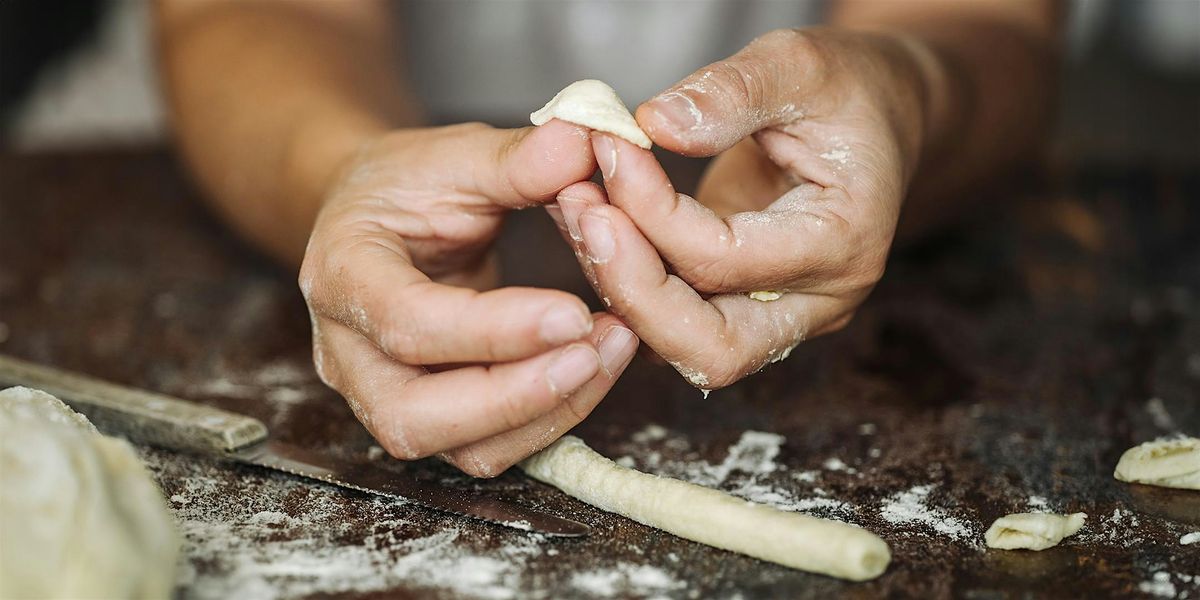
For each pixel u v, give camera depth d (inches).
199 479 24.2
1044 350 30.7
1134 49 60.1
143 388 28.4
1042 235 40.3
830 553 21.5
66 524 19.9
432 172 24.2
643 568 21.9
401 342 22.0
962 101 31.8
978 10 39.6
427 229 24.4
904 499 24.0
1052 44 40.5
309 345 30.8
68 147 51.2
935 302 33.7
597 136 22.0
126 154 50.0
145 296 33.9
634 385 28.4
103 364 29.6
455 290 21.9
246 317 32.6
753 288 23.1
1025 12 40.4
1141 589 21.6
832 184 23.4
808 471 25.0
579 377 21.6
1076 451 25.8
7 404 21.7
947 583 21.7
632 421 26.9
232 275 35.7
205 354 30.2
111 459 21.0
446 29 53.1
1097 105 58.4
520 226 40.7
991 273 36.3
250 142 34.0
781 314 23.6
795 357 30.1
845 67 23.9
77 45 59.3
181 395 28.0
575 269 35.8
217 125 35.4
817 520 22.0
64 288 34.4
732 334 22.9
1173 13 59.1
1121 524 23.3
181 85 37.9
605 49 52.9
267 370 29.3
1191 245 39.3
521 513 23.0
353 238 23.2
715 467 25.1
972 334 31.6
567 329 21.1
